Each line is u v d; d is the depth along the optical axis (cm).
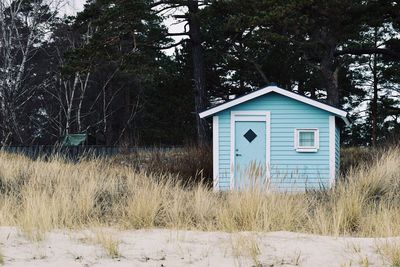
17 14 3722
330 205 1034
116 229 895
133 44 2975
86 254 702
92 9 2866
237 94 4128
